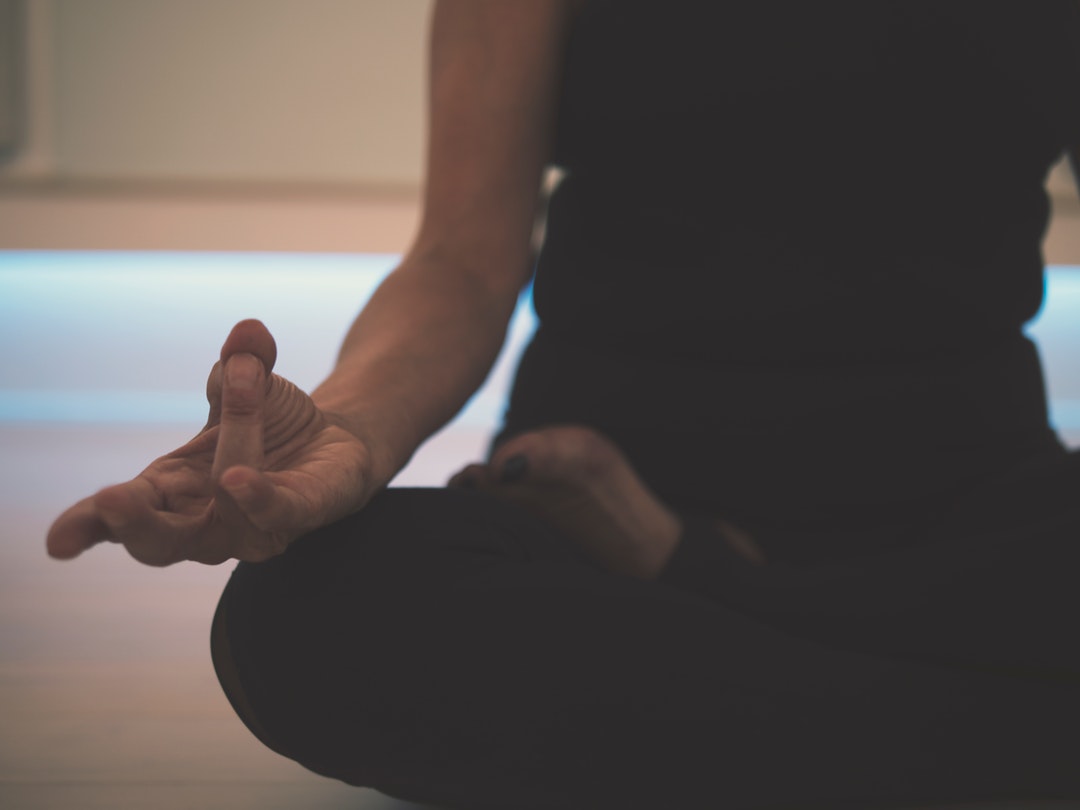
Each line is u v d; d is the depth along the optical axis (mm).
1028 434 941
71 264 3865
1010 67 883
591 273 941
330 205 3820
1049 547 738
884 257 896
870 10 875
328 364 4000
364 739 665
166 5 3691
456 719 653
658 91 904
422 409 705
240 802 818
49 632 1355
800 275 895
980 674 741
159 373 3908
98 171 3775
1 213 3809
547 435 800
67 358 3857
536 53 944
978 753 726
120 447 3076
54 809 793
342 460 553
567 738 656
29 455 2918
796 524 913
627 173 932
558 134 970
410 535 668
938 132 889
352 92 3742
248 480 459
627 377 928
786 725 682
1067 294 3717
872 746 703
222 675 699
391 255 3855
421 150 3770
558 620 660
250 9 3695
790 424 899
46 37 3699
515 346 3779
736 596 795
